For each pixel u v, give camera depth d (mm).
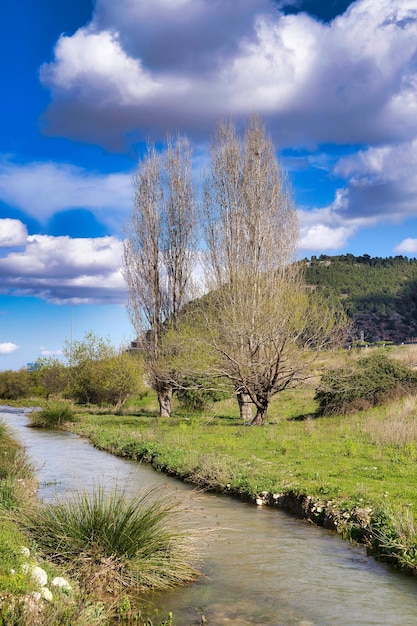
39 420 35969
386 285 127562
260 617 7586
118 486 15414
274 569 9500
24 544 8219
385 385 29156
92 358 52031
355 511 11938
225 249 32750
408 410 25609
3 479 13094
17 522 9227
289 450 20547
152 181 39406
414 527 10367
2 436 22188
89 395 52344
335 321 29375
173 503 10156
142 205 39156
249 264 32188
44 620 6070
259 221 32625
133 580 8484
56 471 18453
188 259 39062
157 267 38906
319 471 16188
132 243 39219
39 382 72562
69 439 28734
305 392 38094
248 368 28891
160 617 7531
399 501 12289
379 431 21766
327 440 22266
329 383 29484
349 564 9805
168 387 38219
